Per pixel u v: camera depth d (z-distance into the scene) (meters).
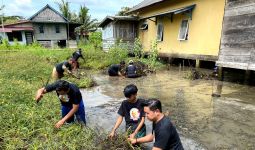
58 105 5.93
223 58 9.62
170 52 15.68
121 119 4.42
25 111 5.17
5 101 5.65
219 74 10.10
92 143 4.07
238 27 8.80
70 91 4.36
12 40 36.28
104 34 23.84
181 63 15.64
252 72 9.13
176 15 14.88
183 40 14.23
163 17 16.45
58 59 16.58
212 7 11.74
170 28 15.67
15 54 18.27
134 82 10.25
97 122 5.49
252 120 5.55
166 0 15.09
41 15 36.69
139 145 4.15
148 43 19.00
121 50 17.06
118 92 8.44
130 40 20.67
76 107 4.44
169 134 2.93
